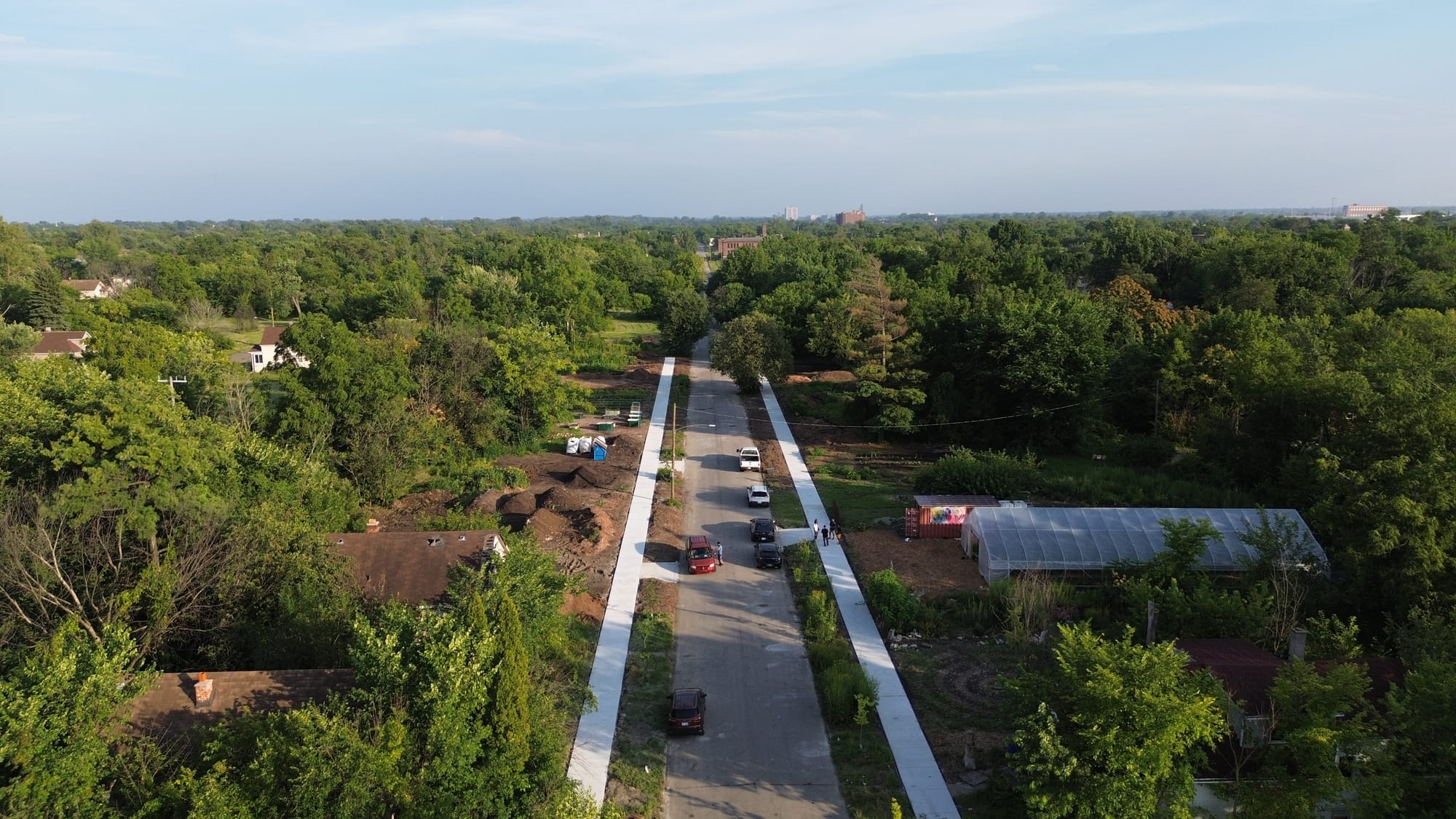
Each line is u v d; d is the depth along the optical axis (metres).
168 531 29.06
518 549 29.12
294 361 53.25
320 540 30.09
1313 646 25.86
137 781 17.80
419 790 18.08
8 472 28.70
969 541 39.31
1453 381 42.81
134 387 30.30
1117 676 18.86
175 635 27.14
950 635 32.25
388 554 32.62
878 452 58.94
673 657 31.11
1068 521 37.69
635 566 39.22
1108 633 30.53
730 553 41.41
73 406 30.28
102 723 18.22
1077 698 19.38
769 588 37.28
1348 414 41.88
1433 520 29.86
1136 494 46.50
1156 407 59.09
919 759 24.52
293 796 17.06
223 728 18.75
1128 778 18.41
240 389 48.06
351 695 19.20
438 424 53.47
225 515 28.62
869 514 46.34
